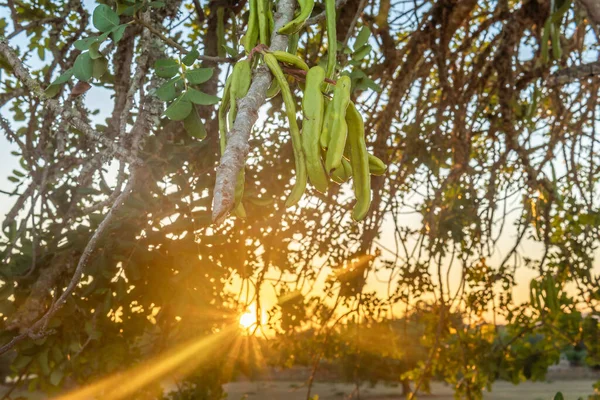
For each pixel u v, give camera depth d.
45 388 3.82
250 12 1.78
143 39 2.63
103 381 3.77
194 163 3.77
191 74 2.08
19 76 1.96
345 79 1.57
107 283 3.30
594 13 3.03
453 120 5.48
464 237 5.66
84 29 3.62
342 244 5.22
